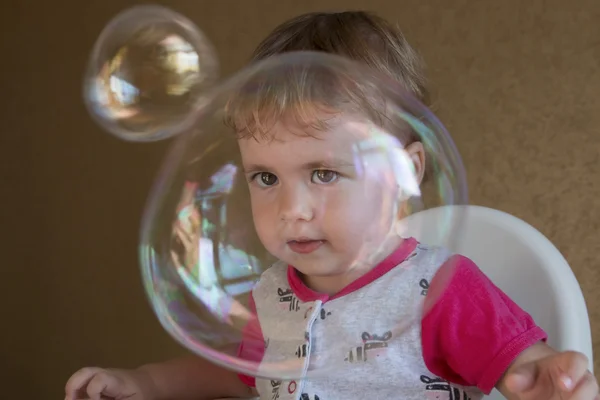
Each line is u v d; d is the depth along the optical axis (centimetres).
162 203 75
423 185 70
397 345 70
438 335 68
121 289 159
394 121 67
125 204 156
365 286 72
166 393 79
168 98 103
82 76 155
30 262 165
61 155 160
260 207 69
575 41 120
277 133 66
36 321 165
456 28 127
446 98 129
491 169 127
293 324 73
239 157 70
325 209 66
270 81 66
